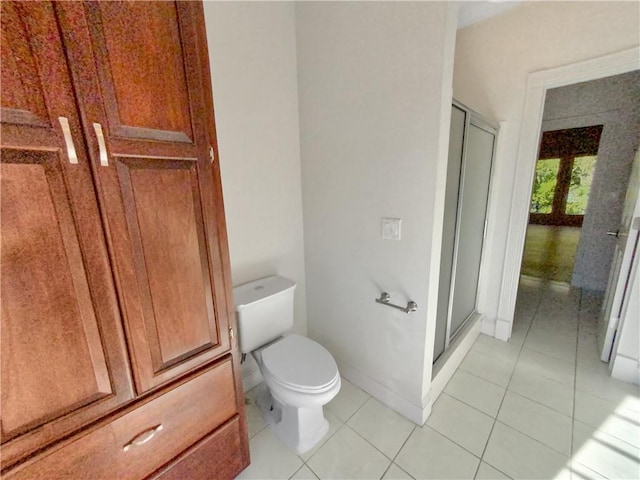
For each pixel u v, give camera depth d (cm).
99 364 75
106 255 72
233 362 110
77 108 64
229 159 146
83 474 76
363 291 161
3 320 60
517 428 145
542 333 234
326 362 137
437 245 130
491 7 186
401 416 155
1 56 54
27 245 61
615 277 197
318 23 149
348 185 155
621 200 298
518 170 201
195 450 101
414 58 116
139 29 71
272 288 157
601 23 159
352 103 143
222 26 134
